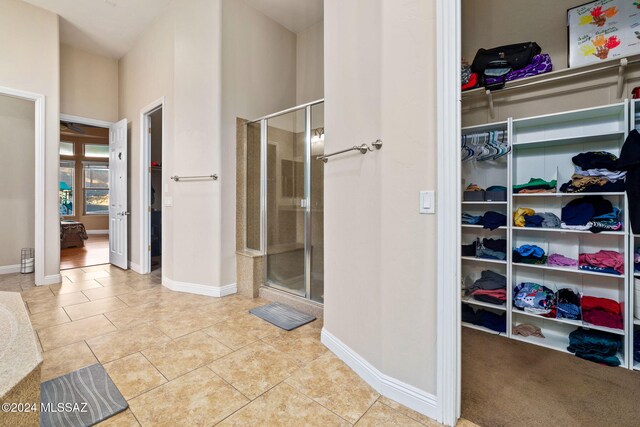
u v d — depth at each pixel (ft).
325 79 7.15
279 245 10.27
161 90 12.22
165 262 11.78
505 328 7.70
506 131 7.92
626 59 6.42
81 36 13.58
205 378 5.74
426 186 4.79
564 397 5.24
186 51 10.94
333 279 6.83
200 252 10.77
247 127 11.22
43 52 11.80
